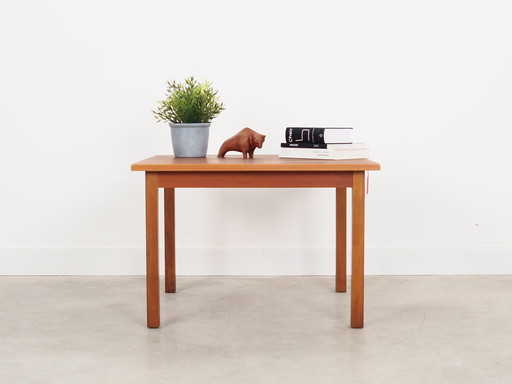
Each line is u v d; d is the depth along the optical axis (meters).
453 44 3.10
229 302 2.65
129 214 3.16
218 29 3.10
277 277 3.11
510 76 3.10
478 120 3.12
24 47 3.11
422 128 3.12
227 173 2.26
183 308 2.57
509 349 2.09
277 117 3.12
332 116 3.12
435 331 2.27
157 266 2.30
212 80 3.12
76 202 3.16
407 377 1.86
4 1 3.10
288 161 2.37
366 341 2.16
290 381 1.83
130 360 2.00
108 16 3.11
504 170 3.14
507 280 3.02
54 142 3.15
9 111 3.14
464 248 3.14
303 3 3.09
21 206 3.16
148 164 2.24
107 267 3.16
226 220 3.16
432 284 2.95
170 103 2.61
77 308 2.57
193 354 2.05
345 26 3.10
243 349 2.09
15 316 2.46
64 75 3.12
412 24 3.09
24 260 3.15
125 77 3.12
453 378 1.85
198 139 2.57
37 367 1.94
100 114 3.14
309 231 3.16
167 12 3.10
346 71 3.11
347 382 1.82
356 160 2.41
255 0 3.09
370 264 3.15
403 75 3.11
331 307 2.57
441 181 3.14
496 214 3.15
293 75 3.11
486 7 3.09
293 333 2.25
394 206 3.15
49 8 3.11
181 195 3.15
